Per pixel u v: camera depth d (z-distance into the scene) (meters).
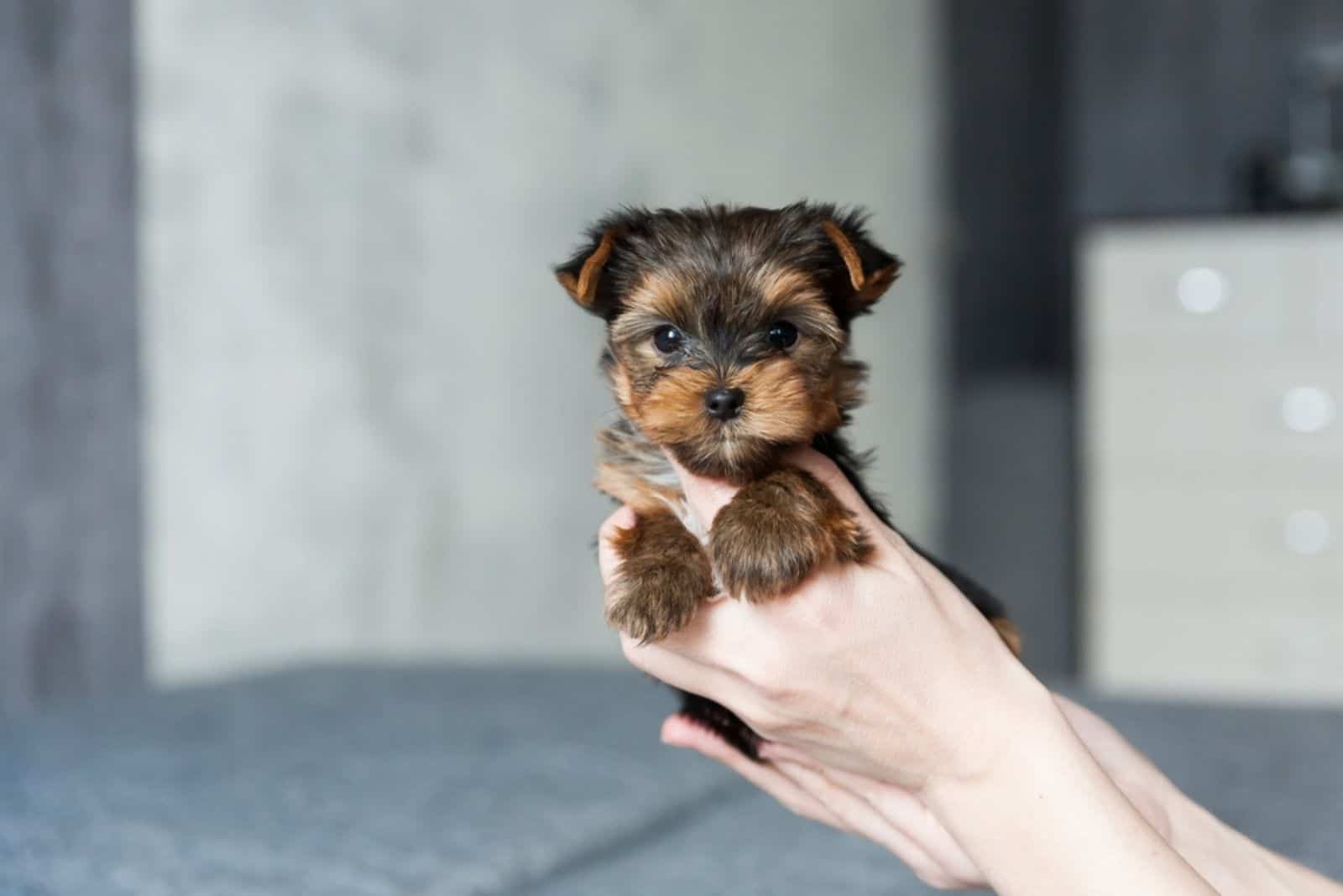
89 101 1.38
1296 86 2.81
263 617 1.54
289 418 1.55
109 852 0.95
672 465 0.93
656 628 0.86
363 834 0.98
